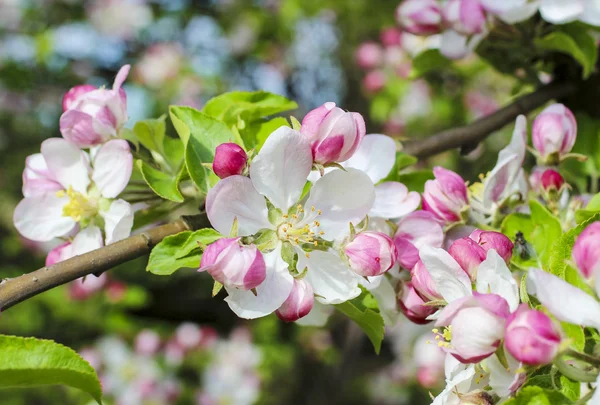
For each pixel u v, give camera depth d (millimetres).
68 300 1351
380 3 1546
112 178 553
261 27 1720
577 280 501
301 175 512
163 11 1725
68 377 501
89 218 554
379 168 546
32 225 562
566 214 576
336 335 1715
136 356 1336
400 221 542
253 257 495
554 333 468
